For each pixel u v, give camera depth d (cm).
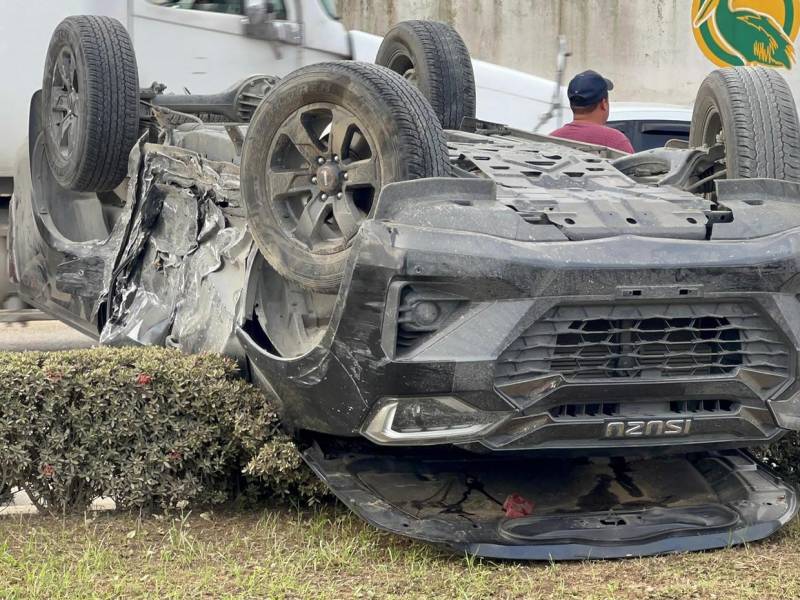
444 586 541
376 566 567
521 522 587
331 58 1345
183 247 758
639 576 547
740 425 582
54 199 964
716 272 564
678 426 574
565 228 566
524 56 2255
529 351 556
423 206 569
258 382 656
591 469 645
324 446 642
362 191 614
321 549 581
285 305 660
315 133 624
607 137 909
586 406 570
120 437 646
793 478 704
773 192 620
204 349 700
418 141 587
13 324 1261
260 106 633
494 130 823
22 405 635
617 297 555
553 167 665
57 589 530
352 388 574
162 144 823
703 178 701
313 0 1330
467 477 630
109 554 583
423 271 550
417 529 577
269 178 630
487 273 546
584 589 531
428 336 557
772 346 580
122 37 871
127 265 817
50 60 905
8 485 647
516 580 543
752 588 530
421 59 819
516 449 563
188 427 646
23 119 1277
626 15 2227
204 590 536
